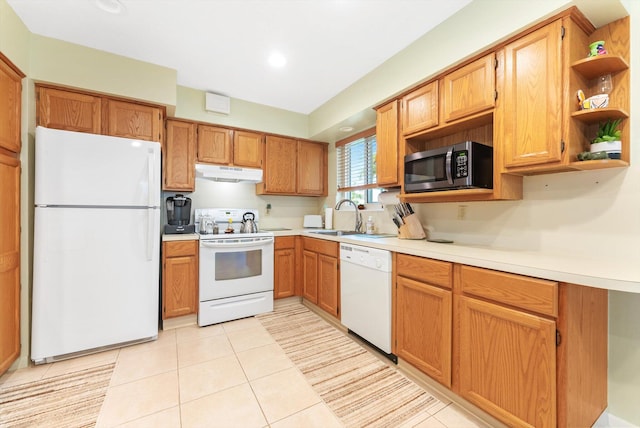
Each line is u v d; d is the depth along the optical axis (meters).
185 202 2.89
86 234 1.99
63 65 2.03
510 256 1.44
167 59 2.31
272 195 3.73
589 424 1.24
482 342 1.36
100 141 2.04
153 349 2.14
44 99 2.02
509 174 1.64
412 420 1.42
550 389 1.11
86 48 2.12
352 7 1.72
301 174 3.65
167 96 2.42
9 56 1.70
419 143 2.33
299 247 3.28
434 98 1.97
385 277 1.93
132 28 1.92
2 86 1.66
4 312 1.67
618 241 1.35
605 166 1.34
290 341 2.30
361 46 2.14
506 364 1.26
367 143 3.18
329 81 2.72
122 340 2.12
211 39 2.05
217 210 3.25
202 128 3.00
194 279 2.64
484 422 1.40
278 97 3.11
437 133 2.10
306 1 1.67
